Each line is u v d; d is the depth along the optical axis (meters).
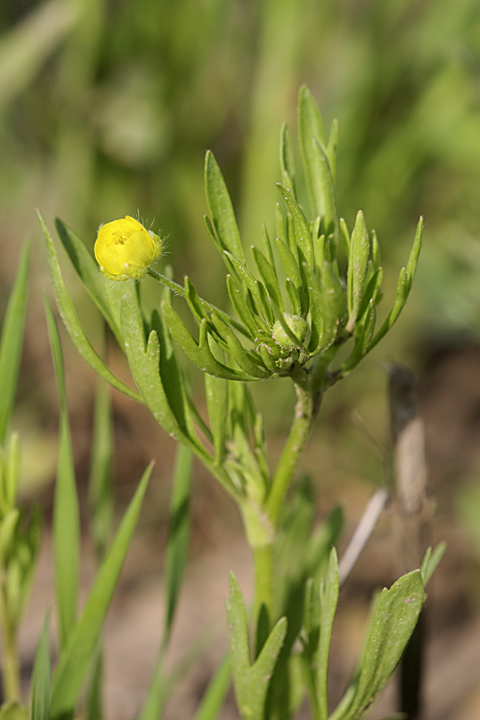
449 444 0.77
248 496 0.28
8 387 0.30
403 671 0.31
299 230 0.27
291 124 0.79
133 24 0.80
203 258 0.80
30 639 0.54
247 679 0.27
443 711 0.50
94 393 0.76
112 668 0.53
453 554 0.64
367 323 0.27
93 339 0.77
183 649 0.55
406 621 0.27
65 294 0.27
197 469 0.69
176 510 0.30
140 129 0.79
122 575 0.63
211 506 0.69
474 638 0.56
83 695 0.34
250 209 0.78
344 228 0.27
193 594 0.61
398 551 0.31
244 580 0.62
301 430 0.28
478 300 0.67
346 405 0.77
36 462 0.68
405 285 0.27
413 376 0.30
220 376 0.27
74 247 0.28
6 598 0.30
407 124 0.80
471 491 0.68
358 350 0.27
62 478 0.29
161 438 0.73
